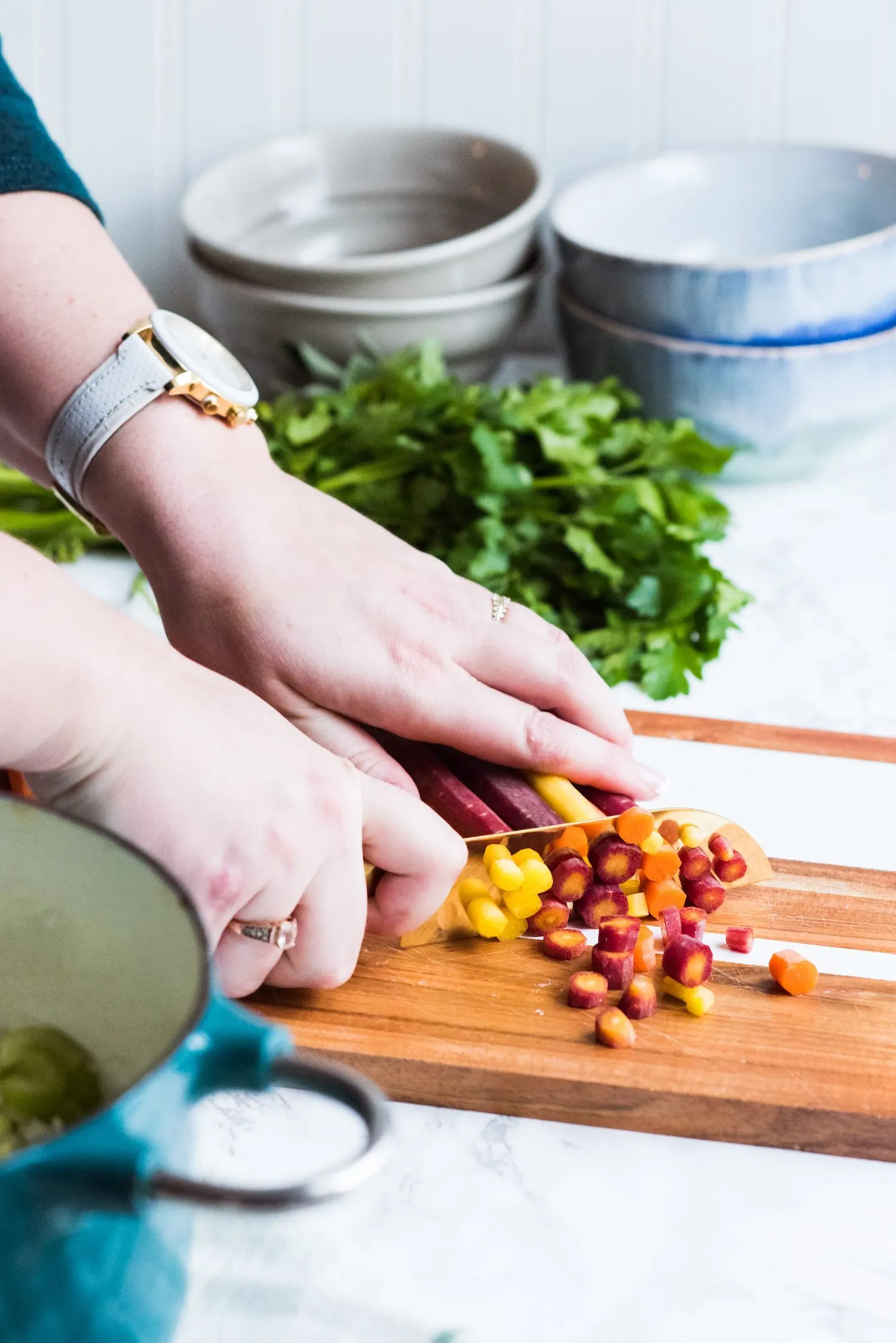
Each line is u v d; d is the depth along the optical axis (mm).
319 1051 631
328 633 721
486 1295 530
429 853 638
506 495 1030
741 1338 517
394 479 1093
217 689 563
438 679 729
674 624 988
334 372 1207
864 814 838
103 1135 354
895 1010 677
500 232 1191
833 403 1175
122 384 723
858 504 1228
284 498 754
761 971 703
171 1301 429
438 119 1418
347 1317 516
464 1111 637
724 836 766
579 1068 626
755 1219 577
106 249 767
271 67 1396
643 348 1180
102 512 761
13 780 720
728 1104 613
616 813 761
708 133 1405
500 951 713
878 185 1281
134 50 1388
